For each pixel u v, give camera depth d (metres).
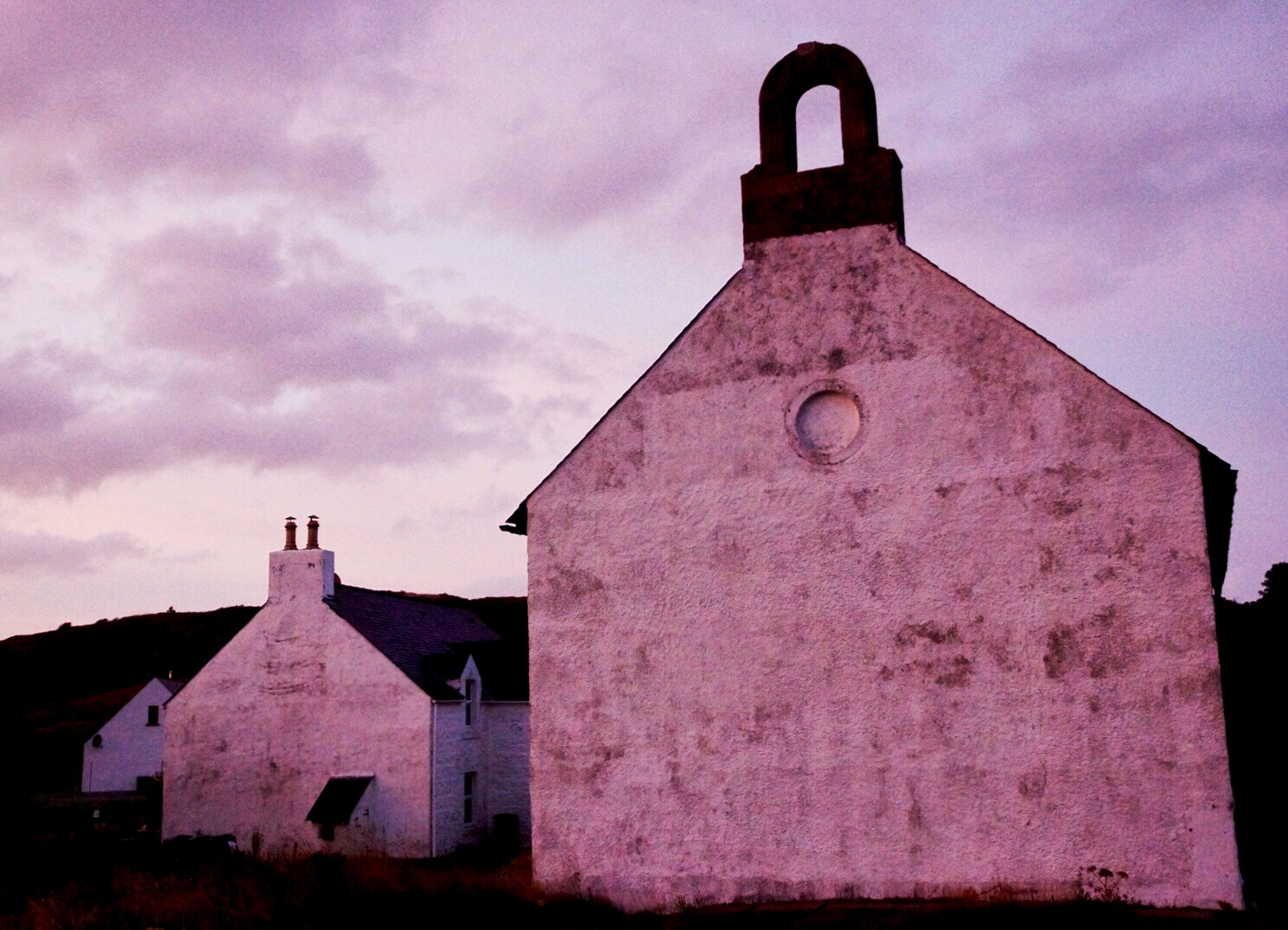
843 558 11.80
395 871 15.18
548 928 11.34
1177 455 10.78
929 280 11.98
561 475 13.09
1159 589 10.65
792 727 11.70
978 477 11.44
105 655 102.56
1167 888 10.19
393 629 31.86
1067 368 11.29
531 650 12.80
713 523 12.37
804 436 12.23
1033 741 10.84
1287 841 13.65
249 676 30.33
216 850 25.59
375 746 28.67
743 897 11.53
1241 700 16.50
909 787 11.18
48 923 13.72
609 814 12.19
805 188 12.71
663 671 12.27
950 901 10.73
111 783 52.22
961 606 11.28
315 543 30.77
